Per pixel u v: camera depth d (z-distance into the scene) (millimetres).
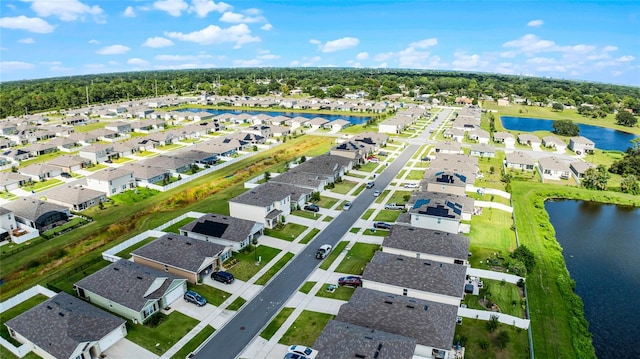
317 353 37781
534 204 89688
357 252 64125
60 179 107875
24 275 59125
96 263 61906
